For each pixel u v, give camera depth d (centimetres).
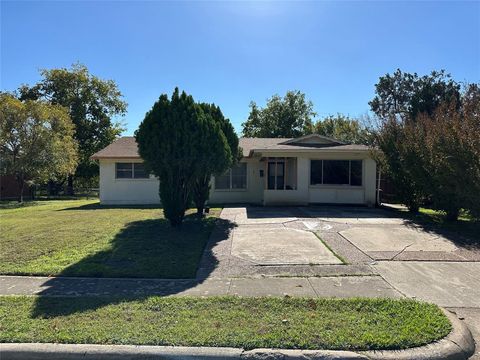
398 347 383
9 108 2500
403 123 1664
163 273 681
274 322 443
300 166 1866
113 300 533
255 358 374
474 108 1109
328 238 995
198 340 398
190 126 1055
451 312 491
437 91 3088
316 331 417
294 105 4969
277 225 1208
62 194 4072
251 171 2048
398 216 1432
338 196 1866
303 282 628
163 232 1063
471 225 1199
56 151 2653
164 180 1115
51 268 707
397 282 627
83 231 1087
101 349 388
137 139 1082
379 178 1902
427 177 1314
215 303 513
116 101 4225
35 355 388
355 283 621
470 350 397
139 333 416
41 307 503
